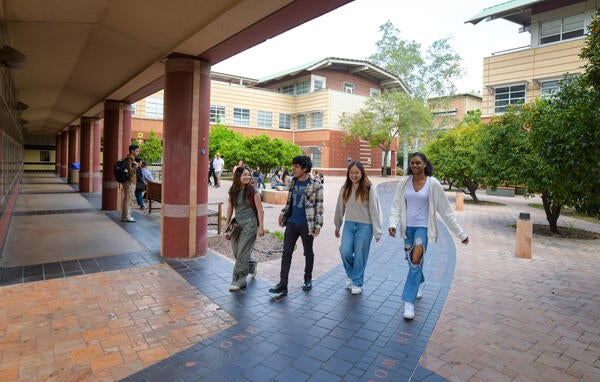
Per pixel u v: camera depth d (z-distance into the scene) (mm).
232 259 6379
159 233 8227
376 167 38594
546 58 21266
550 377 3023
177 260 6180
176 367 3055
